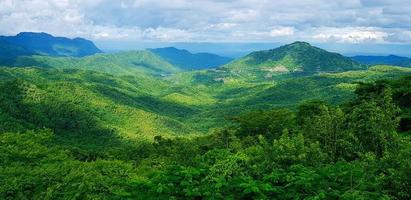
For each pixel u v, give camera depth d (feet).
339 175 34.81
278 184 35.01
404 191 35.24
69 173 51.01
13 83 487.61
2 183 47.26
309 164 44.11
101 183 45.91
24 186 47.88
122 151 171.83
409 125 87.71
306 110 117.39
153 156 137.18
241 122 113.19
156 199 32.48
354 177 34.96
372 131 50.24
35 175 49.80
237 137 109.29
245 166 38.19
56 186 46.93
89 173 49.93
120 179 47.60
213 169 35.24
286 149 44.09
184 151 100.37
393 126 50.62
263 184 32.58
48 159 57.31
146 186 34.42
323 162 46.37
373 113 52.85
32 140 62.34
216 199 31.81
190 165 41.98
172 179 34.24
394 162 39.37
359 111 55.72
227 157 38.65
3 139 58.85
